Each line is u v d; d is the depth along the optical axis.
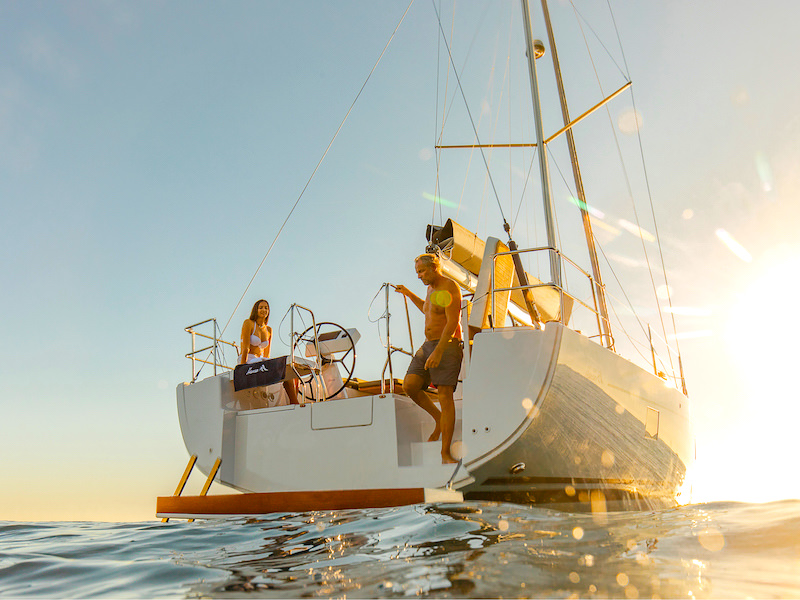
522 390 4.43
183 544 3.29
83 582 2.32
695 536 2.76
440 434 5.06
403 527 3.36
